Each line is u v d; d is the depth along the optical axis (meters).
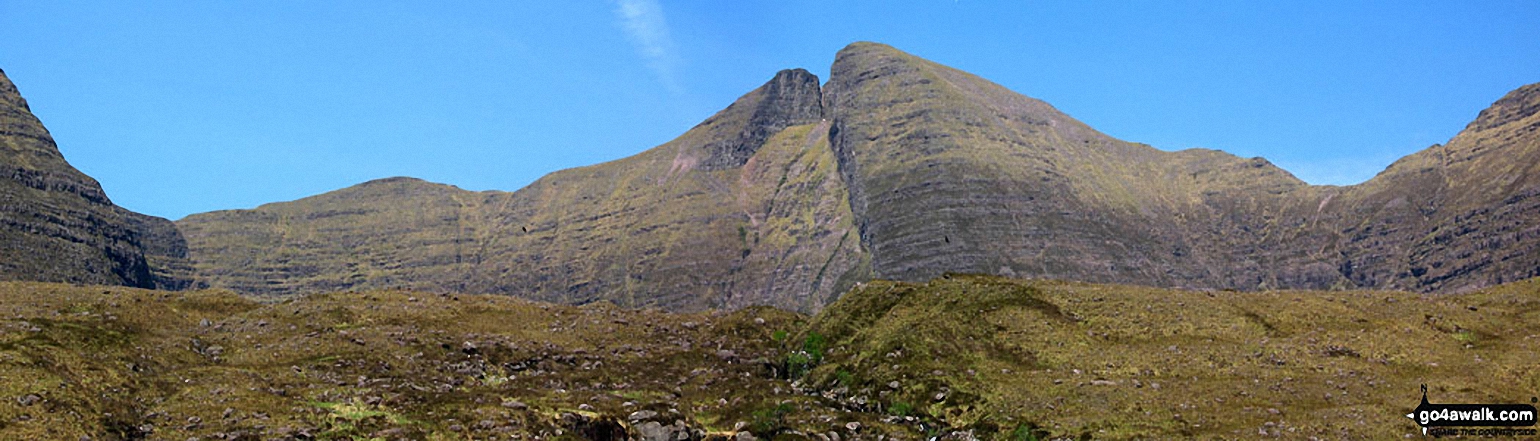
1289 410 61.66
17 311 72.12
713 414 66.56
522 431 58.19
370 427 56.44
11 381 54.78
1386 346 70.88
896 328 80.00
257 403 58.69
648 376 76.12
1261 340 73.94
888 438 63.25
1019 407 65.62
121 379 60.34
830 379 76.38
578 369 77.06
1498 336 72.06
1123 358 72.75
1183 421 61.34
